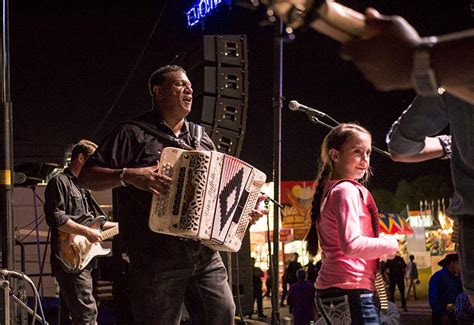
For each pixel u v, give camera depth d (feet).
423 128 7.17
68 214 20.85
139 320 13.24
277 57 22.25
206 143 14.33
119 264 14.93
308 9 3.35
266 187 54.39
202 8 28.32
